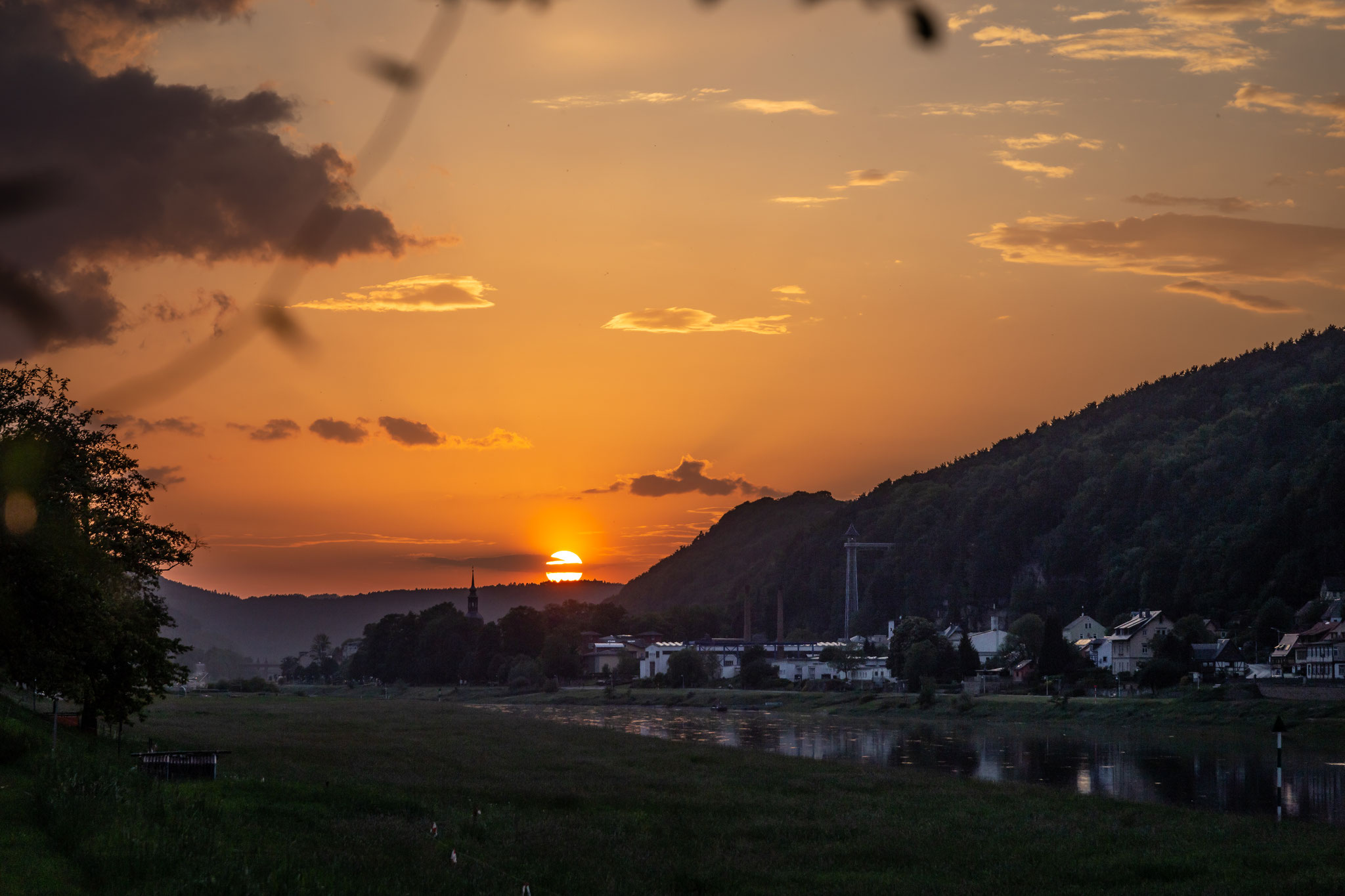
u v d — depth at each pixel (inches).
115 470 1909.4
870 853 1777.8
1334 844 1924.2
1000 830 2039.9
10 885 978.7
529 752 3540.8
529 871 1456.7
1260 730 5182.1
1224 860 1756.9
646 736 4790.8
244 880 1087.6
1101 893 1501.0
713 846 1804.9
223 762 2716.5
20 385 1750.7
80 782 1396.4
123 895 989.2
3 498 1672.0
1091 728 5728.3
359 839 1518.2
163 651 2600.9
